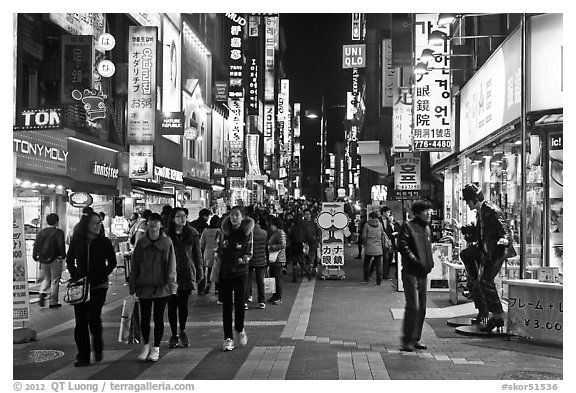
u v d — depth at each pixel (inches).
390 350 322.3
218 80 1724.9
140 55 860.0
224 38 1845.5
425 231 326.0
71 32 756.6
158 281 303.7
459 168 721.6
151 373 283.0
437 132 632.4
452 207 804.0
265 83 2524.6
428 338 350.3
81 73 659.4
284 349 327.9
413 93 638.5
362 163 1197.7
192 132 1118.4
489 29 605.3
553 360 295.1
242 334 335.9
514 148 509.4
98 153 821.9
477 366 284.5
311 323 409.1
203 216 564.4
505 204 533.3
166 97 1070.4
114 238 753.0
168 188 1156.5
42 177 649.6
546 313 327.6
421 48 620.7
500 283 438.9
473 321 379.6
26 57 657.6
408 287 322.0
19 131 577.3
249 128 2142.0
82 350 299.7
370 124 1550.2
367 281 647.8
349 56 1391.5
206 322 421.4
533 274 405.1
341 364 291.6
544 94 402.9
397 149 806.5
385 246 675.4
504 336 346.6
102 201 844.6
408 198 884.0
